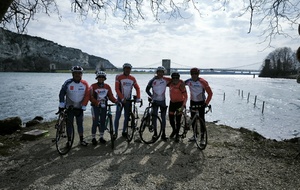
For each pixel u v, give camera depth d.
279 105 31.66
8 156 5.48
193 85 6.30
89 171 4.62
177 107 6.66
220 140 7.00
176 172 4.62
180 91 6.59
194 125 6.26
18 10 6.80
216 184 4.13
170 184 4.12
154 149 6.02
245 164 5.01
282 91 56.72
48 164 4.98
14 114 19.11
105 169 4.72
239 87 68.38
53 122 9.61
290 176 4.41
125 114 6.84
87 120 10.09
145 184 4.11
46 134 7.27
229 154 5.64
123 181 4.21
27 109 21.84
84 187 3.99
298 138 7.33
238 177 4.39
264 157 5.43
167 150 5.94
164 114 6.85
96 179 4.28
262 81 113.94
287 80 121.38
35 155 5.52
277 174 4.50
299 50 4.29
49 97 32.56
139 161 5.17
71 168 4.75
